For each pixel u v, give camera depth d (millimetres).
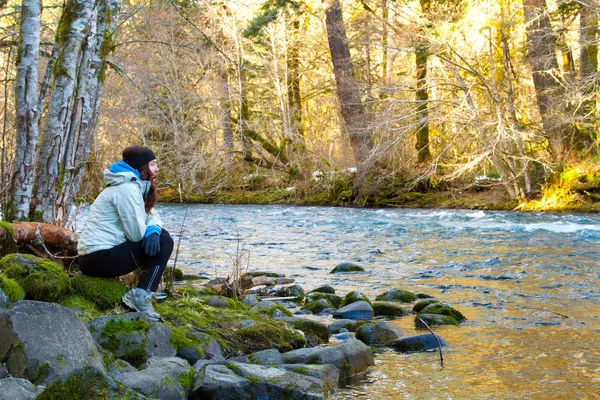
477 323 6109
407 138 24484
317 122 33812
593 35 23016
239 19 29453
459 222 17328
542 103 22453
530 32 22391
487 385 4262
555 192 20609
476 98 23938
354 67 30094
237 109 31188
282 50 32406
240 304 6234
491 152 20906
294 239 14281
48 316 3666
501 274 9047
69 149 6648
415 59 29047
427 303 6812
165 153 26484
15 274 4512
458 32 22078
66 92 6586
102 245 4637
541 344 5277
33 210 6371
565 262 9875
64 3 6777
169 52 24328
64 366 3510
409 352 5148
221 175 29938
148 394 3525
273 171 29922
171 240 4812
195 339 4625
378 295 7586
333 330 5906
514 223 16516
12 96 8469
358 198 25484
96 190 10438
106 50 7258
